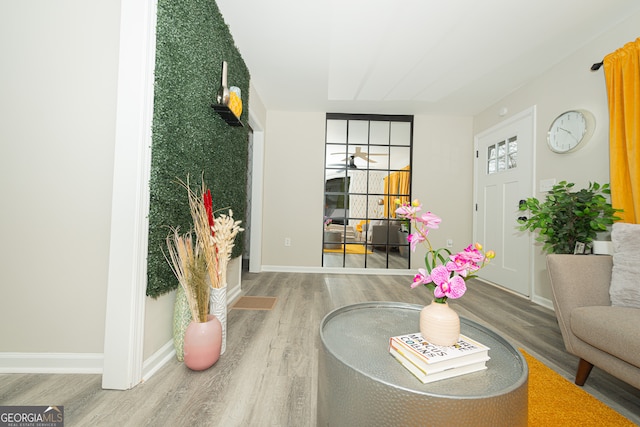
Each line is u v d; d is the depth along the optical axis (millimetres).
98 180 1344
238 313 2227
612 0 1857
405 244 4012
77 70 1342
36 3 1346
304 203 3945
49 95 1339
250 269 3836
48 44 1342
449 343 807
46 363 1313
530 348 1710
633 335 1035
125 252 1211
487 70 2764
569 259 1439
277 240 3932
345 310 1214
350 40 2346
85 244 1338
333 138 4027
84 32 1346
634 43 1863
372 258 4023
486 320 2188
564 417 1099
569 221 2031
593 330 1186
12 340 1320
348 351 872
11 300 1323
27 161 1332
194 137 1643
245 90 2740
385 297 2730
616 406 1179
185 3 1510
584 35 2211
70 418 1028
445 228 3961
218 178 2068
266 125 3930
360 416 670
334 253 4016
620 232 1425
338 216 4031
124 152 1215
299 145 3953
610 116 2004
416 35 2258
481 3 1903
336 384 734
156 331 1396
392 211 4039
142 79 1221
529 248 2830
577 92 2379
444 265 906
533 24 2102
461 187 3977
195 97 1647
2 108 1332
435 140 3988
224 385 1260
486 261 848
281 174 3938
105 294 1335
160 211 1331
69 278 1334
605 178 2119
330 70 2844
